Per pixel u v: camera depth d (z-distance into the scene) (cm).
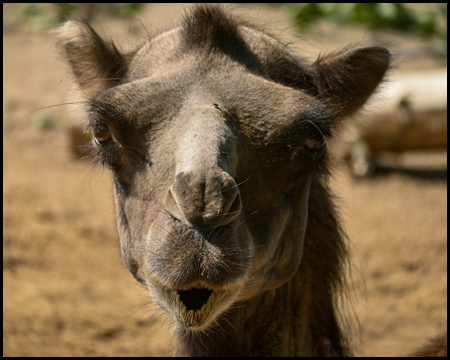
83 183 1366
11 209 1219
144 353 855
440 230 1204
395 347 873
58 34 520
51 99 1744
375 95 502
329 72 476
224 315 433
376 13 1557
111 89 398
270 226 399
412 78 1402
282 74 442
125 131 389
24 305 938
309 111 395
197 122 365
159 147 378
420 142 1384
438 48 1830
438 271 1082
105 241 1145
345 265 527
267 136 386
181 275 332
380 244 1147
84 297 980
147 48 455
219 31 418
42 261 1071
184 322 347
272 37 476
